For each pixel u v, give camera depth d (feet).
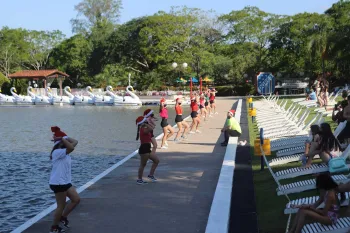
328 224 24.95
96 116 144.66
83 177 51.60
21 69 332.19
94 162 60.80
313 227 25.17
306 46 198.49
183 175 45.60
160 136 76.23
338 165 31.42
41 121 129.70
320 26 202.08
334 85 199.82
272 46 232.53
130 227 29.78
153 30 240.32
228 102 178.29
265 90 230.68
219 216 29.43
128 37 254.27
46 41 341.21
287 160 46.75
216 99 204.44
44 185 47.47
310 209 24.98
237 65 246.06
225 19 263.08
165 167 49.85
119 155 66.69
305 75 231.71
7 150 73.26
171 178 44.29
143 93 230.89
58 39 345.51
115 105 202.39
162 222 30.71
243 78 250.98
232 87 245.45
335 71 196.24
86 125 115.24
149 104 204.33
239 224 29.50
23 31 334.65
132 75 255.29
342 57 161.48
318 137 39.50
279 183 38.14
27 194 43.80
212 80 256.52
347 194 30.60
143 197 37.29
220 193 35.22
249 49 259.19
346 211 28.68
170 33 240.73
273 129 75.66
